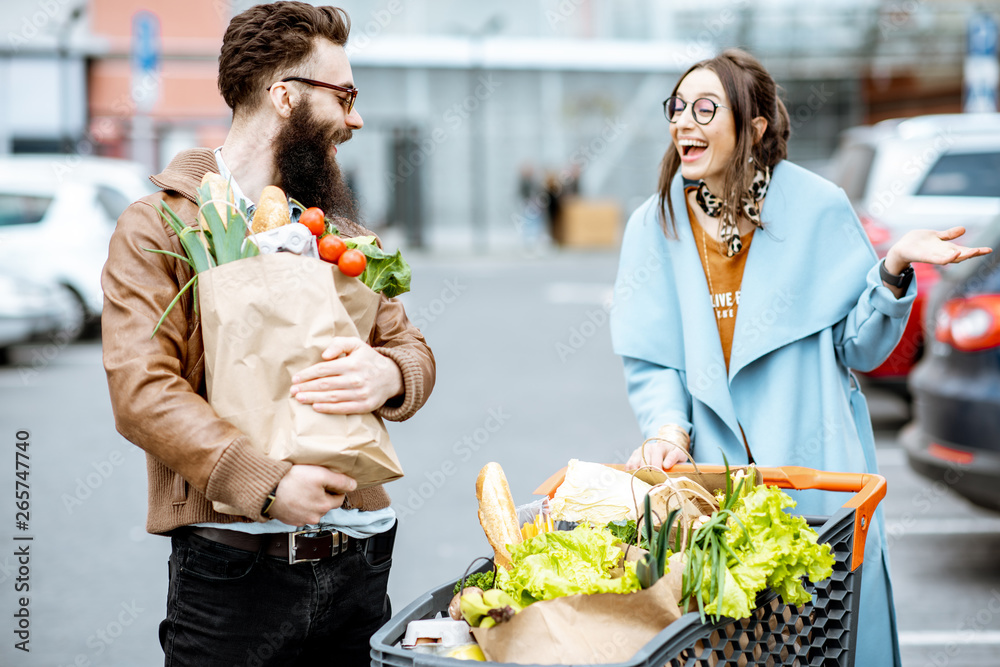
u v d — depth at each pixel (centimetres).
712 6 2767
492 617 172
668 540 195
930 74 2730
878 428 803
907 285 252
